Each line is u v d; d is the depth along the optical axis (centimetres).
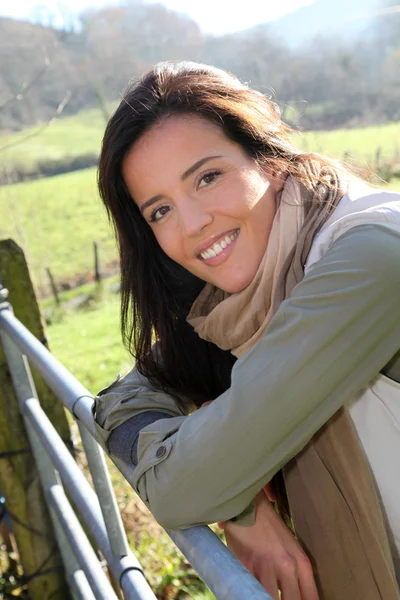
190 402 156
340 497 111
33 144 4659
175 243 132
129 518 351
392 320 96
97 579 173
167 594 294
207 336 140
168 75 128
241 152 126
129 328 158
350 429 110
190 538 98
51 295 2058
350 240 99
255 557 113
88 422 136
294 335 97
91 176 3944
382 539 111
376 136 3225
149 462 109
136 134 126
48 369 167
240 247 126
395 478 112
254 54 4375
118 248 154
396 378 107
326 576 115
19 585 318
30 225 2975
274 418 98
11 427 279
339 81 4188
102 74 3606
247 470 101
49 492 243
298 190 120
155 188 128
